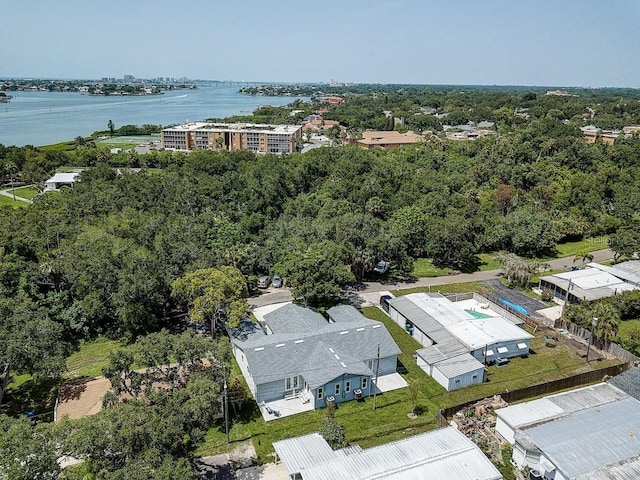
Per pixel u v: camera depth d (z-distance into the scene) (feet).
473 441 101.91
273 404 119.55
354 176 298.35
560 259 236.43
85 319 152.05
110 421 77.36
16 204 288.10
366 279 204.23
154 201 245.24
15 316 119.55
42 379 125.29
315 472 86.02
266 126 581.94
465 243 210.79
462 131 574.56
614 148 386.11
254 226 225.35
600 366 138.72
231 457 100.48
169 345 103.65
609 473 87.66
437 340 143.23
